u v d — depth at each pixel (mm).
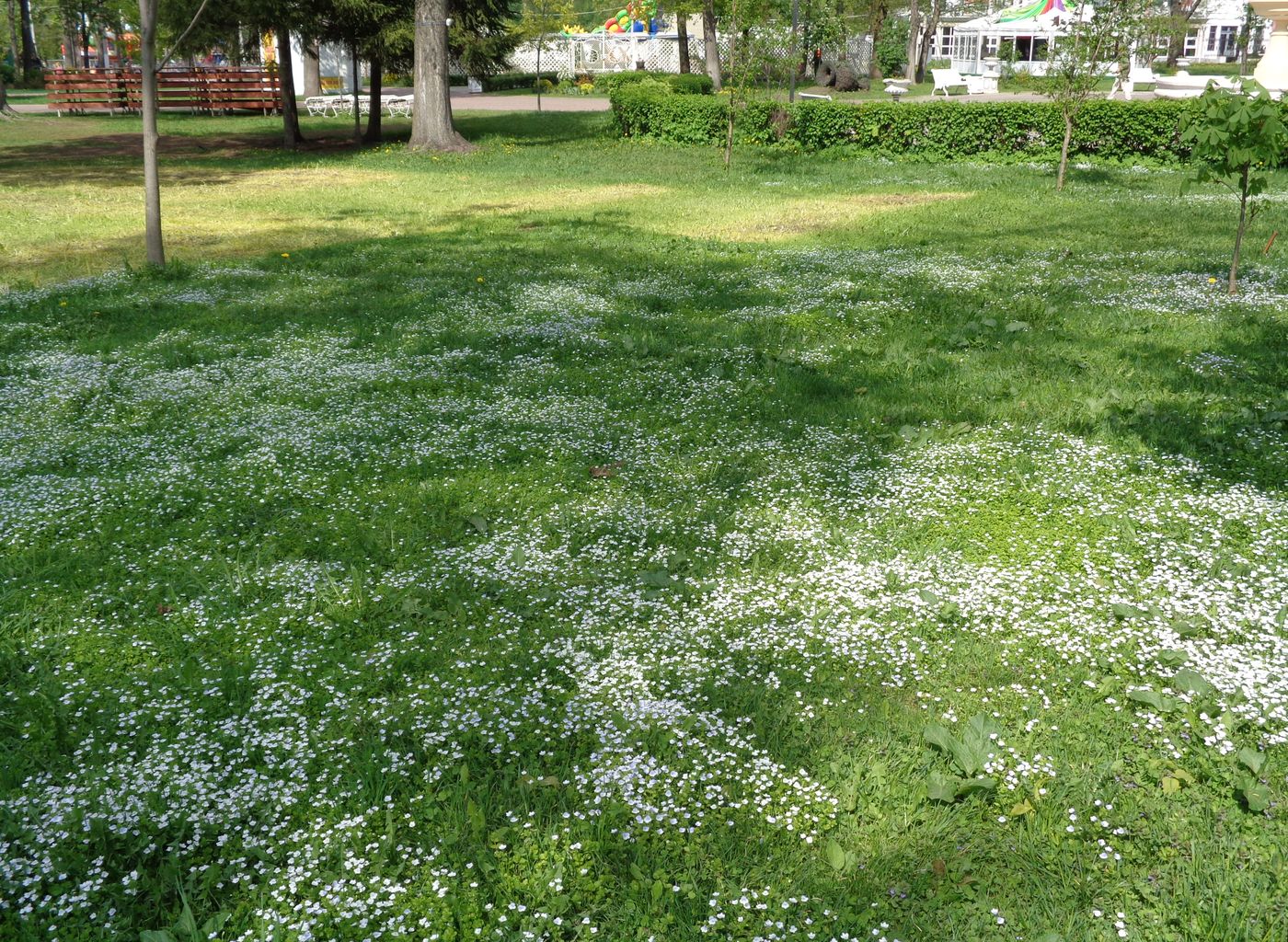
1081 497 5441
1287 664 3883
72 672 4113
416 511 5562
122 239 14422
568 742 3631
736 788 3367
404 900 2922
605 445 6438
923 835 3154
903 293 10258
